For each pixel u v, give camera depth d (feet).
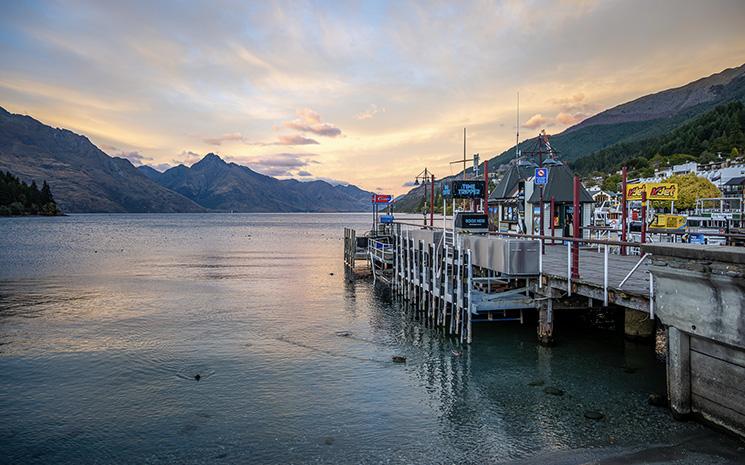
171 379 48.32
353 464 31.60
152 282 117.39
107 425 38.06
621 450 30.91
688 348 31.14
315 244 266.36
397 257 96.12
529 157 121.70
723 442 28.50
